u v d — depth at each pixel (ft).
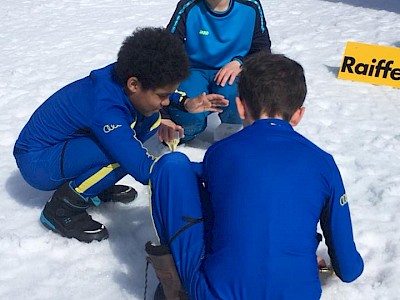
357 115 12.75
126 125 7.55
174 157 6.75
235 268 5.66
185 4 10.53
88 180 7.93
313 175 5.96
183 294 6.42
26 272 7.69
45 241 8.25
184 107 9.23
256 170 5.88
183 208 6.35
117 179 8.05
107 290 7.39
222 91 10.75
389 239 8.29
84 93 7.89
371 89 14.30
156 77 7.32
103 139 7.53
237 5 10.55
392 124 12.32
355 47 14.42
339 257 6.57
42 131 8.14
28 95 13.98
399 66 14.23
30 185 9.32
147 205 9.27
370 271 7.70
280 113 6.43
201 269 5.99
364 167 10.39
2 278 7.57
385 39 18.75
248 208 5.76
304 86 6.55
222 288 5.68
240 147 6.10
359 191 9.66
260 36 10.94
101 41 18.80
